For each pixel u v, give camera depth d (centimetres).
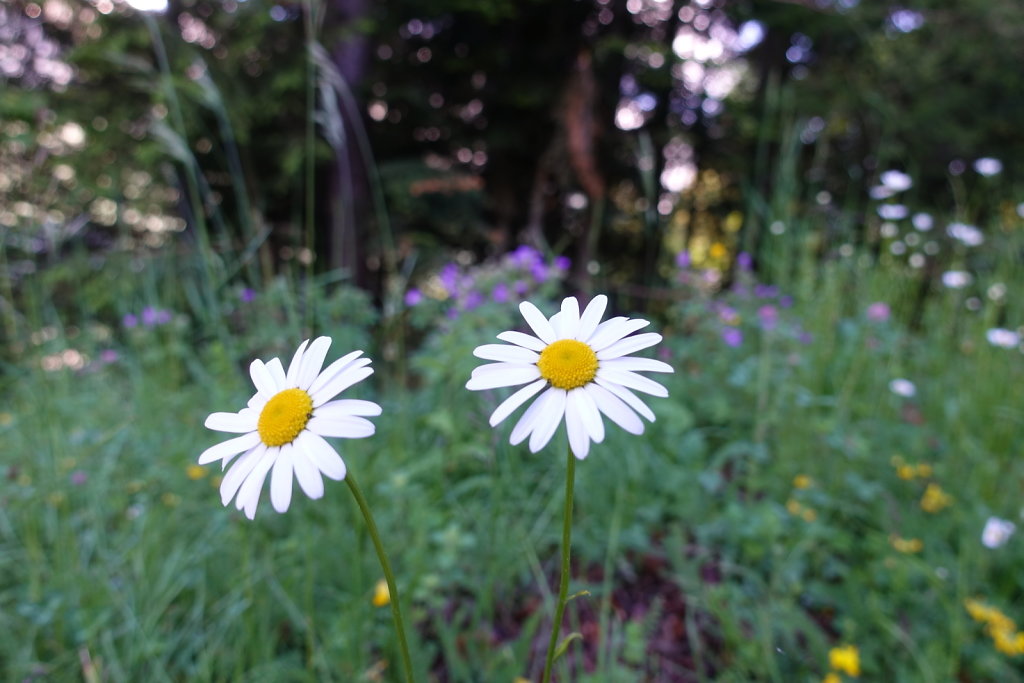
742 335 61
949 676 31
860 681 32
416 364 50
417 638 31
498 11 132
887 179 76
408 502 40
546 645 35
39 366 40
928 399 60
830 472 47
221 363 53
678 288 68
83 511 40
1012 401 54
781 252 73
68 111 100
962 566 36
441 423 41
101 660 30
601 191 134
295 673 30
